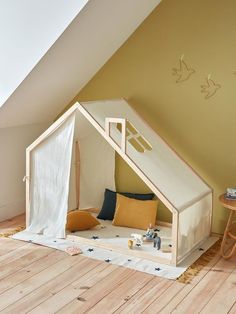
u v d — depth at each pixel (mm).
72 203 3436
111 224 3221
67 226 3033
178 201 2650
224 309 2150
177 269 2562
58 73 3039
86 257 2711
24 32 2762
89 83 3447
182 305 2182
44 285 2367
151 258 2674
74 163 3406
